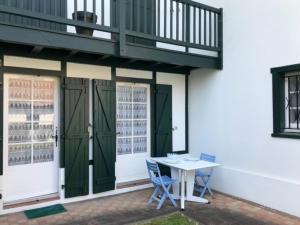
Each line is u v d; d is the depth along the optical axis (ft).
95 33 15.23
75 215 12.55
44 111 14.15
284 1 13.10
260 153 14.24
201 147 17.89
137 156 17.10
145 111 17.49
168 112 17.87
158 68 17.30
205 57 15.93
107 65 15.33
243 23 15.11
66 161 13.99
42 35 10.96
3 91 12.81
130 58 13.51
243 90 15.12
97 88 14.87
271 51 13.69
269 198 13.60
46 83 14.20
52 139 14.33
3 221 11.83
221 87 16.48
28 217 12.26
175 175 14.55
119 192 15.74
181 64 14.97
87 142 14.66
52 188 14.32
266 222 11.91
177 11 14.44
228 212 13.03
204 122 17.67
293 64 12.71
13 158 13.29
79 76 14.62
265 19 13.97
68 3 14.74
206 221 11.96
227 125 16.08
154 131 17.39
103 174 15.08
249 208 13.58
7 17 13.15
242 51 15.17
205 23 15.80
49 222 11.78
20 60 13.06
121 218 12.23
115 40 12.70
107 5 15.75
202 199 14.33
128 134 16.78
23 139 13.56
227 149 16.07
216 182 16.55
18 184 13.38
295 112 13.19
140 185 16.48
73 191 14.21
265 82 13.98
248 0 14.83
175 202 14.30
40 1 13.71
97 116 14.89
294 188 12.54
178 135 18.52
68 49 11.80
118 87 16.44
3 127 12.91
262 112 14.14
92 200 14.62
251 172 14.62
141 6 17.25
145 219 12.10
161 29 18.16
